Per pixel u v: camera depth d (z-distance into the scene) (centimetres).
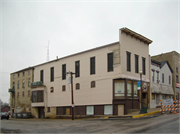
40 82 4147
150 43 3391
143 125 1630
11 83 5338
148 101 3275
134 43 3086
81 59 3359
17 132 1602
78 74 3397
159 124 1619
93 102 3070
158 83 3609
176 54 4366
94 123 2058
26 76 4769
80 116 3244
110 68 2923
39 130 1681
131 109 2816
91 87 3131
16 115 4734
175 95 4122
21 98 4878
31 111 4456
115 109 2811
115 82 2844
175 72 4225
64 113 3619
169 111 2733
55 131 1579
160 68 3747
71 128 1723
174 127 1430
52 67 3997
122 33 2867
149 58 3409
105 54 2994
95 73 3098
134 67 3025
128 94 2842
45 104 4038
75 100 3356
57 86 3806
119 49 2816
